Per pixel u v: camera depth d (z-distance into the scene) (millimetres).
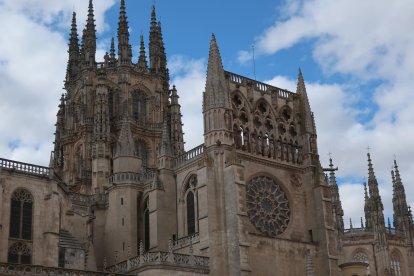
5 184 74125
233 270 77000
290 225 88000
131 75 125250
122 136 99625
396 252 118062
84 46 126562
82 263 77875
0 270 61844
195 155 87750
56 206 77250
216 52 87250
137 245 91688
